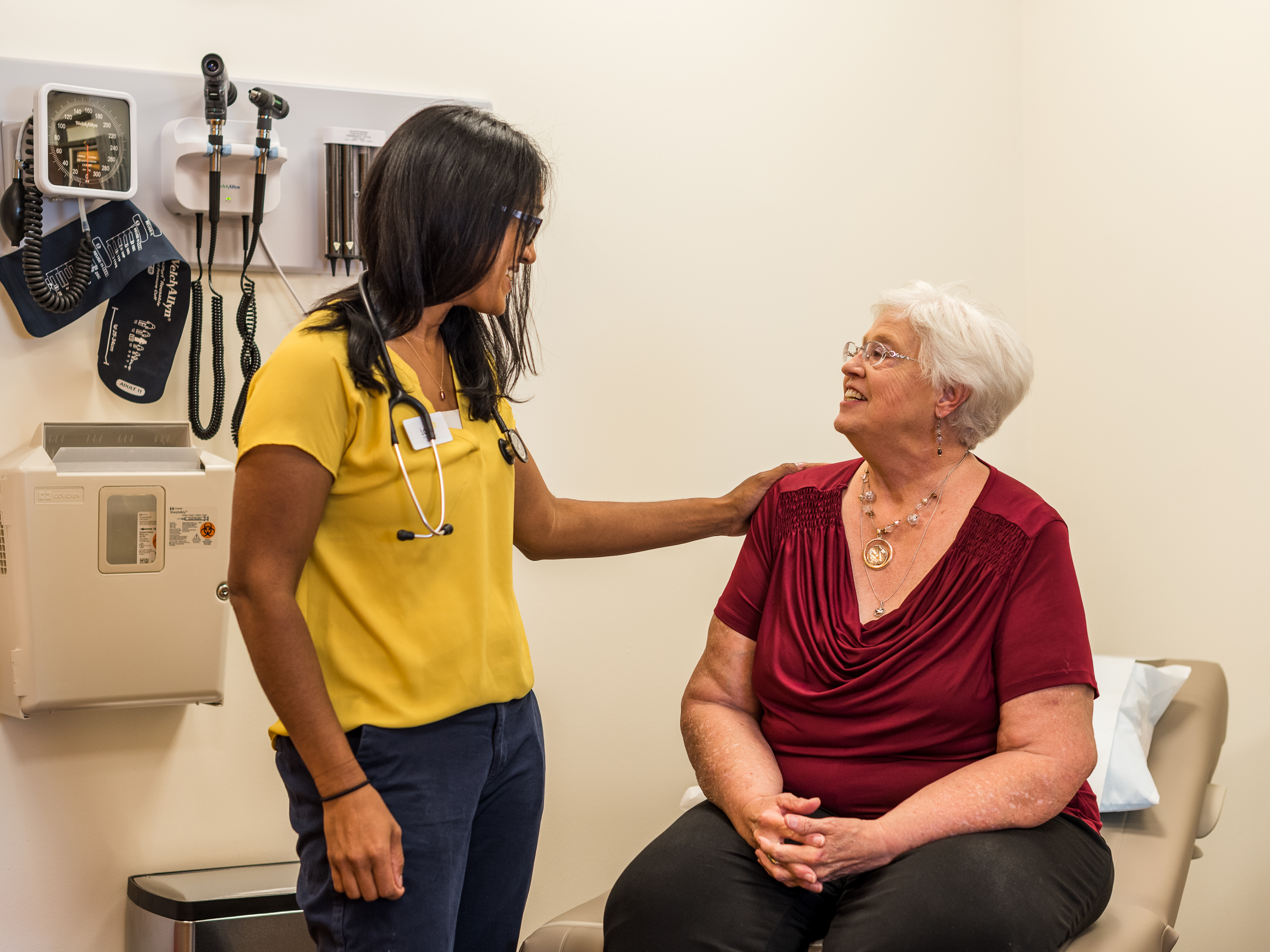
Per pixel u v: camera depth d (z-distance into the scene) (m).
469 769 1.29
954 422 1.62
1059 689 1.47
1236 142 2.21
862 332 2.54
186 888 1.90
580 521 1.73
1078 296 2.60
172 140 1.96
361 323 1.24
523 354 1.81
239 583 1.17
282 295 2.10
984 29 2.66
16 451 1.93
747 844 1.47
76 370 1.97
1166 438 2.38
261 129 1.94
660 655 2.40
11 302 1.92
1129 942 1.44
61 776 1.97
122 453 1.89
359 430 1.22
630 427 2.36
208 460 1.93
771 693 1.62
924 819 1.39
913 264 2.60
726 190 2.43
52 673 1.82
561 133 2.30
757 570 1.72
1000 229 2.70
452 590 1.29
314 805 1.23
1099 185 2.53
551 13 2.29
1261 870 2.18
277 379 1.19
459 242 1.27
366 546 1.25
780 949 1.39
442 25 2.21
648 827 2.40
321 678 1.19
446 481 1.28
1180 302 2.34
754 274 2.45
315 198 2.09
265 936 1.84
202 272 2.04
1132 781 1.77
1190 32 2.30
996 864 1.33
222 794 2.07
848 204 2.53
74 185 1.85
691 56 2.39
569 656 2.33
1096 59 2.52
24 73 1.92
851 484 1.72
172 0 2.02
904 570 1.59
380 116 2.14
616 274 2.35
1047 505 1.57
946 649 1.51
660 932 1.38
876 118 2.55
